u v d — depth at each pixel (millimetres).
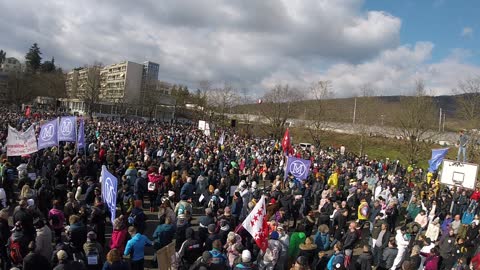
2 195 11164
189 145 31141
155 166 16891
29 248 7145
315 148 49438
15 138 14508
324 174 22906
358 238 10641
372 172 26531
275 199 13977
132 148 21344
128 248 8258
